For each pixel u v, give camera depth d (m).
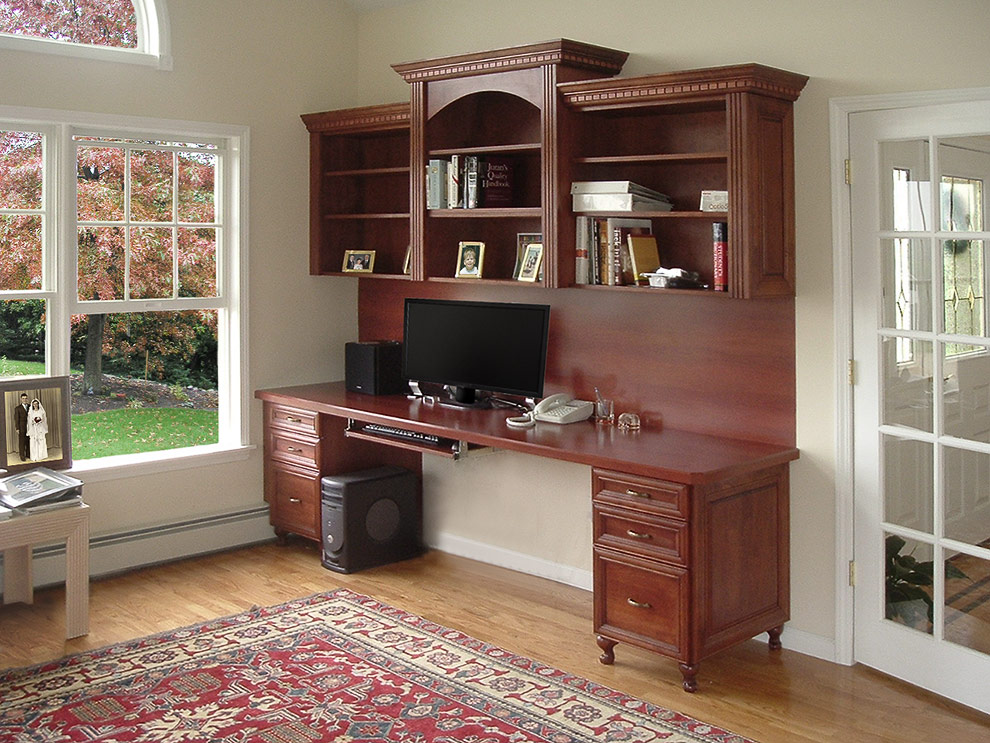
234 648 3.98
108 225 4.87
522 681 3.71
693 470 3.55
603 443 4.05
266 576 4.89
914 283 3.61
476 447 4.44
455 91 4.61
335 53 5.58
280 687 3.64
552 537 4.86
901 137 3.61
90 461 4.93
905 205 3.62
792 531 4.03
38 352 4.78
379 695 3.58
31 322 4.74
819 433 3.92
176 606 4.46
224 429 5.41
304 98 5.46
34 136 4.63
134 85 4.83
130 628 4.20
